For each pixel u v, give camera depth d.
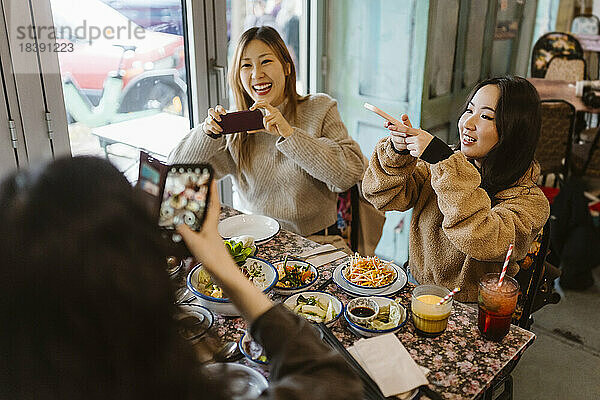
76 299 0.47
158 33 2.21
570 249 2.77
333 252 1.60
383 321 1.22
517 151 1.39
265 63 1.87
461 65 2.80
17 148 1.90
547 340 2.39
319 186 2.01
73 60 1.98
